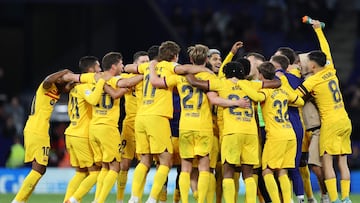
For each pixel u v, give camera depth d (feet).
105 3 181.98
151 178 136.56
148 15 181.27
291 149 89.04
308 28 190.60
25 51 190.90
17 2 183.21
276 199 88.38
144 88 90.17
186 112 88.33
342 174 93.61
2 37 195.83
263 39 189.78
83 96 90.68
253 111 87.97
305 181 97.35
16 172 142.72
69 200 90.89
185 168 88.74
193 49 88.58
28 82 190.90
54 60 191.52
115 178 90.99
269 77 88.79
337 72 192.95
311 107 94.43
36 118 91.81
